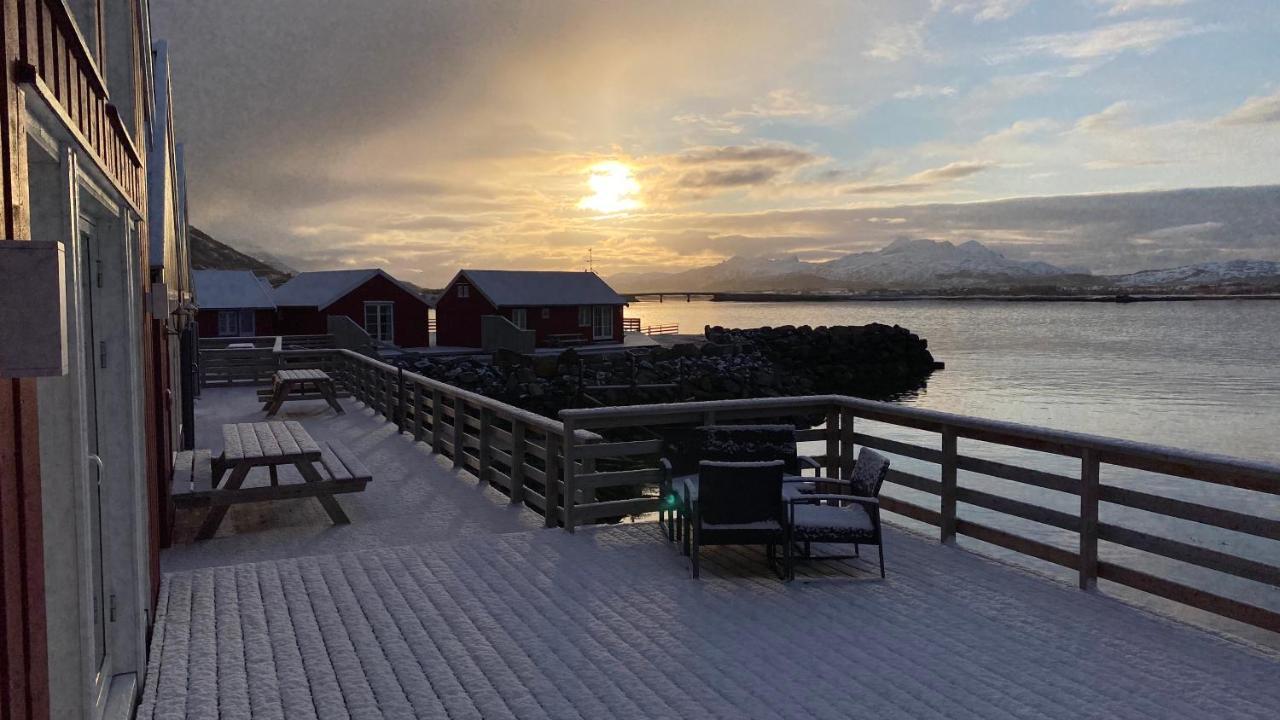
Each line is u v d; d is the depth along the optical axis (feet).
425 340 144.25
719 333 196.85
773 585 18.81
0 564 5.88
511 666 14.66
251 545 23.48
